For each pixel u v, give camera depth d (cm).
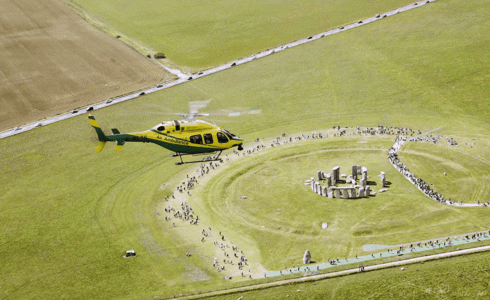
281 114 13600
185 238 8944
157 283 7850
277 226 9000
